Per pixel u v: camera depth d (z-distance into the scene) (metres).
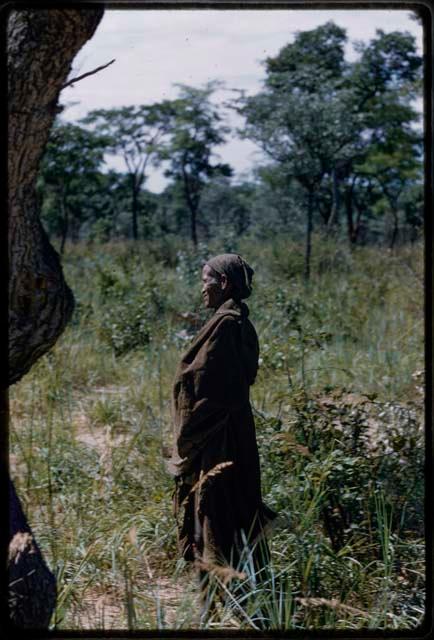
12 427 6.62
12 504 3.55
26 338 3.62
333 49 27.97
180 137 26.91
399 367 8.96
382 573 4.76
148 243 20.91
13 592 3.41
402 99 27.75
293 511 4.77
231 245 16.67
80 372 9.26
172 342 9.76
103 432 7.44
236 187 31.77
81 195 27.12
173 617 4.24
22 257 3.55
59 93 3.57
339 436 5.32
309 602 3.96
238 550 4.18
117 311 11.18
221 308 4.30
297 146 17.94
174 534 5.04
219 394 4.20
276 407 7.17
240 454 4.28
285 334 9.96
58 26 3.39
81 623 4.15
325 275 15.43
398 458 5.53
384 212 29.73
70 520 5.30
